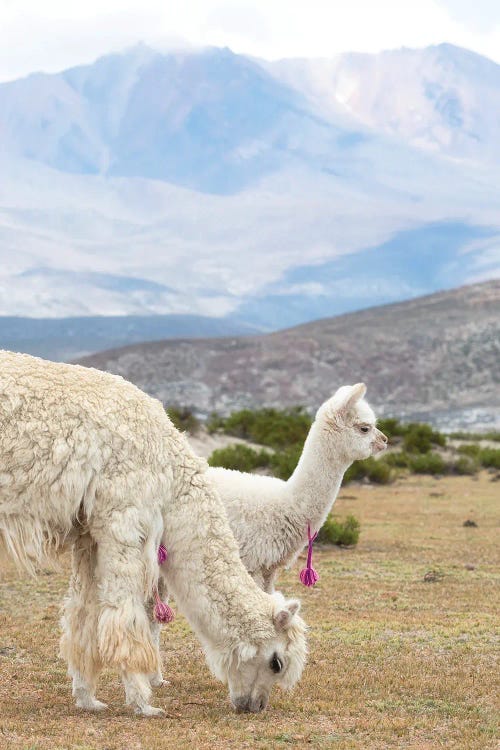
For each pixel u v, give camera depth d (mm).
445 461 39594
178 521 7203
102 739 6359
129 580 6938
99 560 6988
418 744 6504
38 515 6895
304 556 16125
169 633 10266
